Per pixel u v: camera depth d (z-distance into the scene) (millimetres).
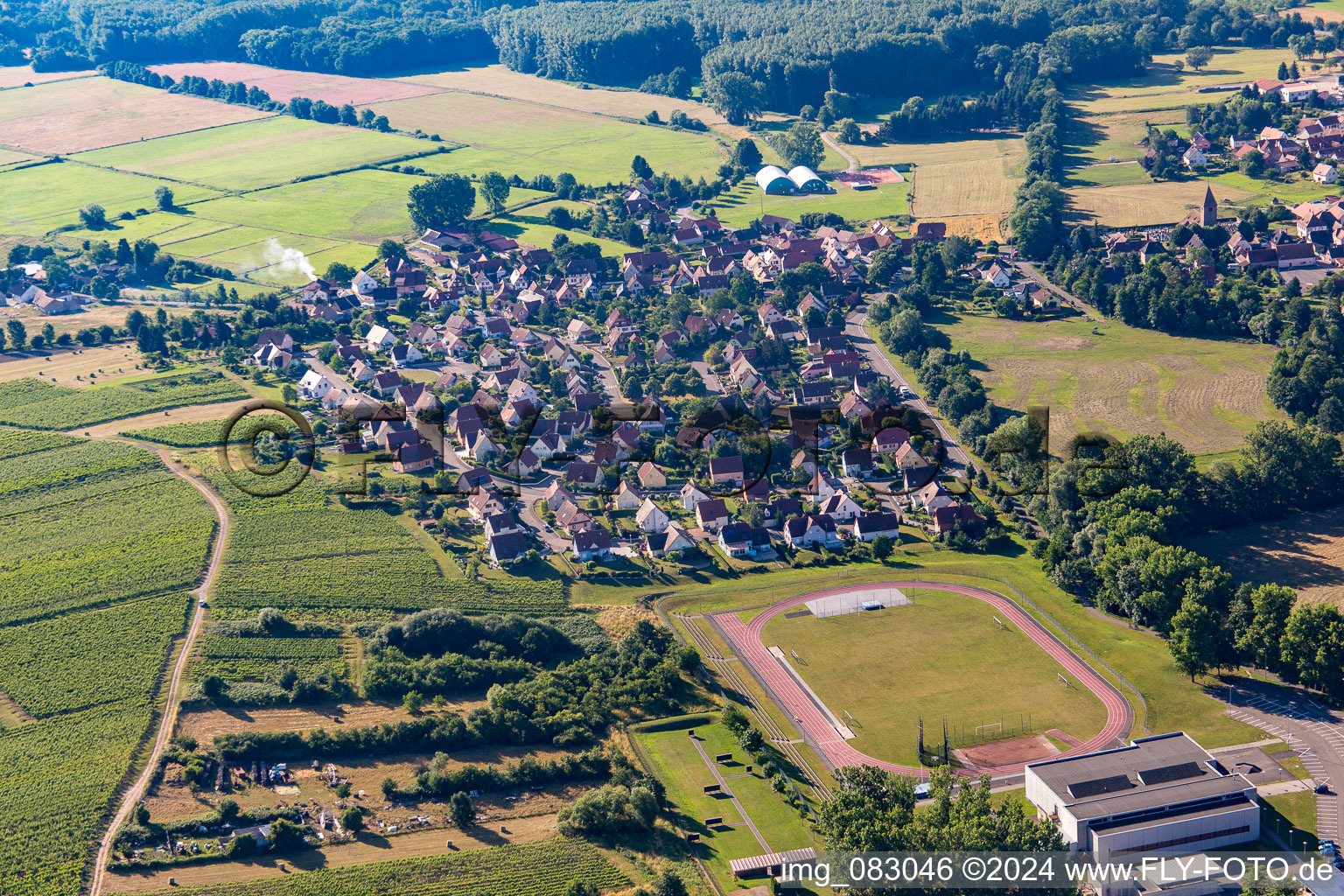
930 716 189000
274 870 159500
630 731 189125
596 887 155750
